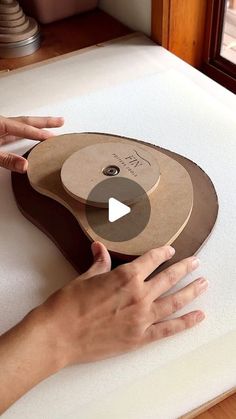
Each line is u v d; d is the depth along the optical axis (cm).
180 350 65
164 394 61
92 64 116
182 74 111
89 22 131
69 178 79
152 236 72
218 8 114
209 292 70
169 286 67
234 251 75
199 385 62
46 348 60
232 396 66
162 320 66
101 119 99
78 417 60
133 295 63
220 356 64
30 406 60
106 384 62
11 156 83
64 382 62
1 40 119
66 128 97
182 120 98
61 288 66
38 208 81
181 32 118
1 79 113
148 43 121
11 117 97
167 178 79
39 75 113
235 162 88
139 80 109
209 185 82
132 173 79
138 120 98
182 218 74
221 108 100
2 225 82
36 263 76
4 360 58
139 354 64
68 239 77
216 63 123
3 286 73
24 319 62
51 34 128
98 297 63
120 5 128
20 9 120
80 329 62
